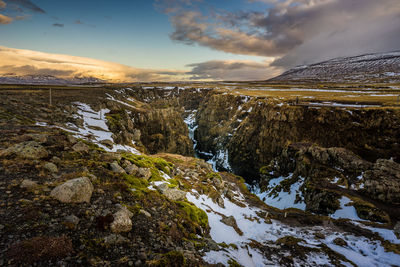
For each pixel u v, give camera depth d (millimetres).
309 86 136500
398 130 39375
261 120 64188
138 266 5582
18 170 8430
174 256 6457
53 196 7113
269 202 36344
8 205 6117
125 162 14984
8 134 12773
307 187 30031
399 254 13266
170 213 10477
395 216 20844
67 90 61062
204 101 124062
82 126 27016
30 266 4391
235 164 65562
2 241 4781
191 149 80438
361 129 43906
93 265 5074
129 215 8039
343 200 24797
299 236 16688
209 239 10555
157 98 138250
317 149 37062
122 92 101312
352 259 12828
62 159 11242
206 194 20828
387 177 25391
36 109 25453
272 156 55594
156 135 66250
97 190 8859
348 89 102562
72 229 5953
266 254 12266
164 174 19531
